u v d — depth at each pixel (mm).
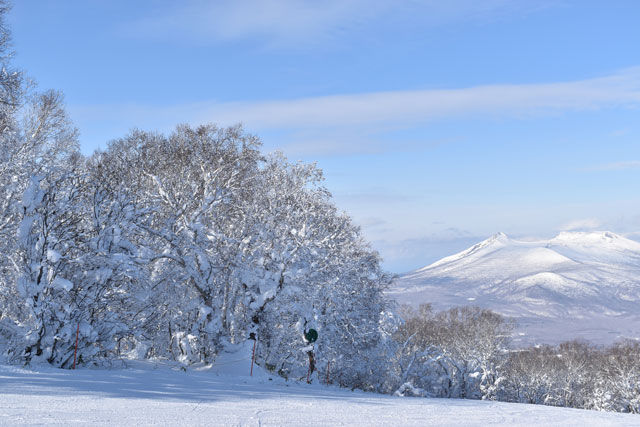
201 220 33094
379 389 47156
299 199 36281
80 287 23031
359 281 43625
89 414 10828
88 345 22547
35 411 10719
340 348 40875
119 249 24531
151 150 39562
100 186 25266
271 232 34031
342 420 12836
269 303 32688
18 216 24172
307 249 33375
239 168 38750
